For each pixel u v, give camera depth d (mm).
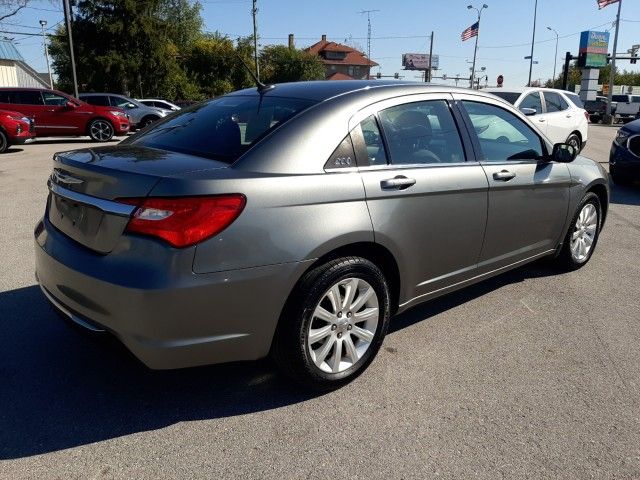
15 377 3262
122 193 2666
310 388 3127
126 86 40750
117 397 3096
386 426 2873
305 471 2539
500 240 4102
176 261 2545
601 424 2924
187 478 2484
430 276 3615
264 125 3115
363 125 3229
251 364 3463
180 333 2611
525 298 4629
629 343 3848
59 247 2979
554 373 3430
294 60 64250
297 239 2797
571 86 82688
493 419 2949
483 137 3979
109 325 2682
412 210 3322
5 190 9031
